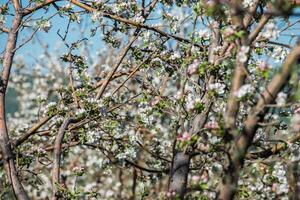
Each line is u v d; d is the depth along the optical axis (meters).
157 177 7.71
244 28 4.28
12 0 6.97
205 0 4.96
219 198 4.27
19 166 6.70
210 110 5.45
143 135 7.92
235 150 4.19
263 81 4.31
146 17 6.90
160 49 6.89
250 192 5.17
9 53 6.72
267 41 5.00
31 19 6.75
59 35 6.93
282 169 5.13
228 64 5.01
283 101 4.02
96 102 6.61
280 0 3.33
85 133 6.65
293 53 3.91
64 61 7.20
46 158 7.02
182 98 5.30
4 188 6.58
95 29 7.04
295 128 4.90
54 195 5.30
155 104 5.92
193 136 4.27
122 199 12.42
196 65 4.59
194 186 4.45
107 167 7.70
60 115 7.05
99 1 6.90
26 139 7.00
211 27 5.21
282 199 4.97
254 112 4.11
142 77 7.12
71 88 7.26
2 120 6.18
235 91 4.27
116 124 6.67
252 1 4.69
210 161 5.43
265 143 5.74
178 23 6.67
